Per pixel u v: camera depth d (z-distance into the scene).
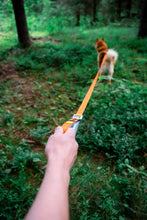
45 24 12.08
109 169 2.35
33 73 5.32
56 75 5.22
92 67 5.80
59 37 10.23
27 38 7.38
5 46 7.23
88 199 1.90
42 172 2.29
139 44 8.72
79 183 2.06
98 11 20.28
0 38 7.80
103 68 5.26
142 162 2.46
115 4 20.14
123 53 7.34
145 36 10.02
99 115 3.33
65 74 5.38
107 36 11.01
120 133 2.83
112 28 13.97
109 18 19.22
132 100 3.83
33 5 12.28
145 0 9.48
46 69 5.56
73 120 0.80
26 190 1.99
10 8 9.55
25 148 2.65
